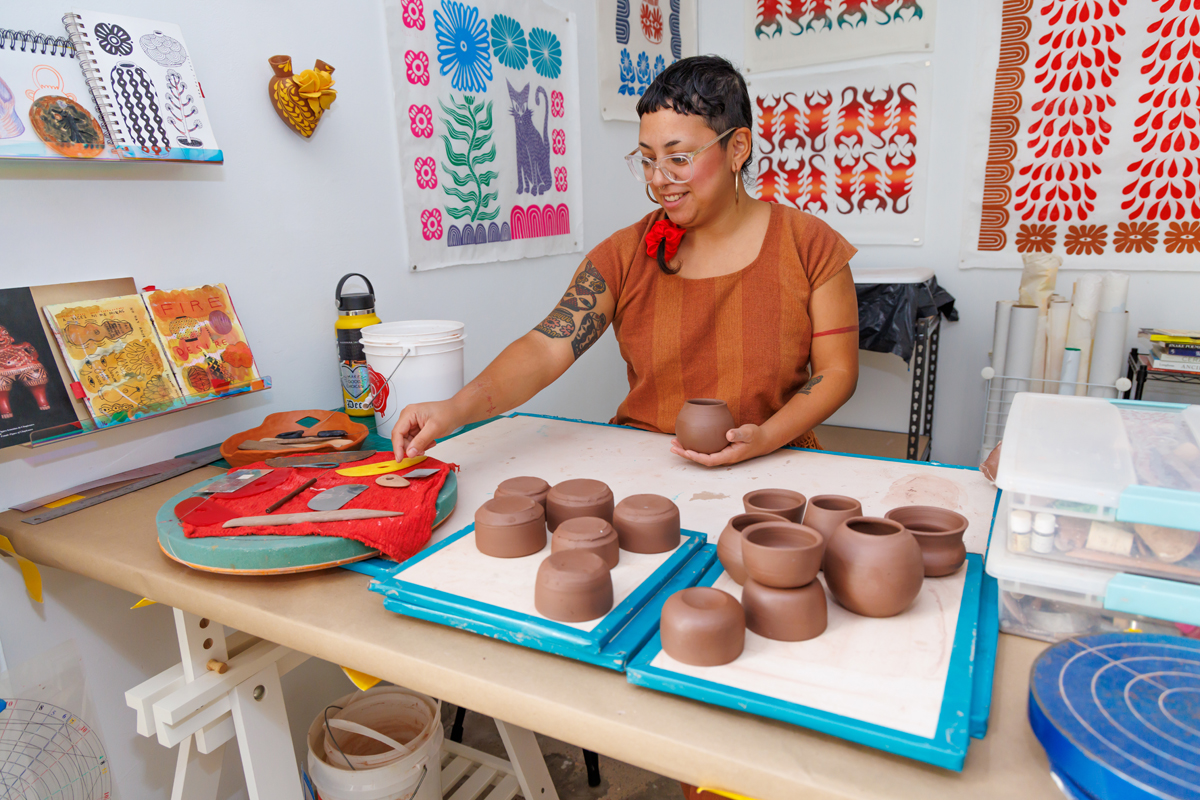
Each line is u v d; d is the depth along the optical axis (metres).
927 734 0.47
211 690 0.98
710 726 0.52
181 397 1.21
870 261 2.97
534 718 0.57
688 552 0.75
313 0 1.50
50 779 1.04
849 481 1.01
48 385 1.05
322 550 0.77
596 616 0.62
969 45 2.60
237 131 1.36
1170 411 0.80
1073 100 2.48
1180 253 2.44
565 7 2.32
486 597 0.66
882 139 2.82
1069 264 2.61
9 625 1.08
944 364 2.90
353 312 1.46
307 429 1.29
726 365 1.37
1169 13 2.29
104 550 0.88
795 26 2.88
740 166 1.30
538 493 0.84
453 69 1.89
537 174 2.26
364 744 1.33
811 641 0.58
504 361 1.23
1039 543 0.61
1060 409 0.81
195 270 1.30
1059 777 0.45
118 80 1.11
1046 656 0.52
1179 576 0.56
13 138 0.99
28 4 1.04
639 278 1.41
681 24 2.97
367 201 1.68
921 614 0.62
